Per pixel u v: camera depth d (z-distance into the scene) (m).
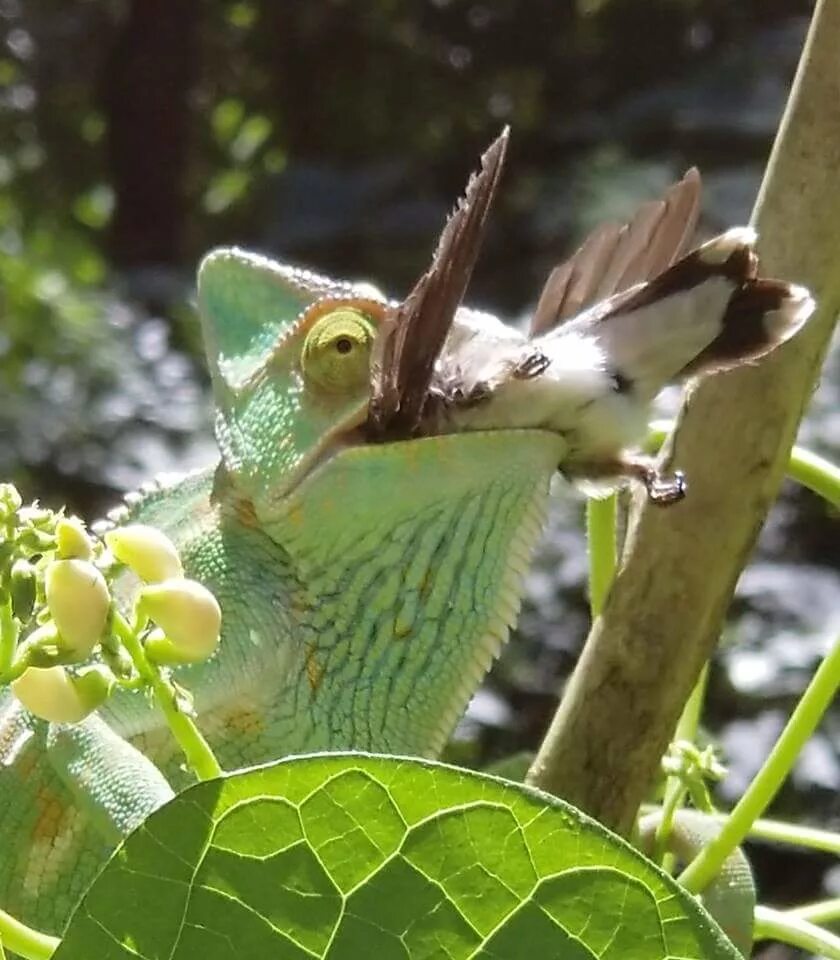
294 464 0.36
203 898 0.28
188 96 1.98
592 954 0.28
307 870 0.28
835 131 0.33
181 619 0.29
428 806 0.28
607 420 0.33
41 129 2.26
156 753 0.36
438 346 0.34
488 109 2.22
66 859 0.37
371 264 1.96
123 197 1.97
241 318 0.38
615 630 0.35
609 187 1.73
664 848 0.38
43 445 1.22
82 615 0.29
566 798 0.35
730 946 0.28
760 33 1.93
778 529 1.05
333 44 2.31
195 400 1.29
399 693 0.36
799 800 0.85
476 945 0.28
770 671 0.90
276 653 0.36
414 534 0.35
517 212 1.88
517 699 0.99
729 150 1.75
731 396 0.34
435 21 2.27
